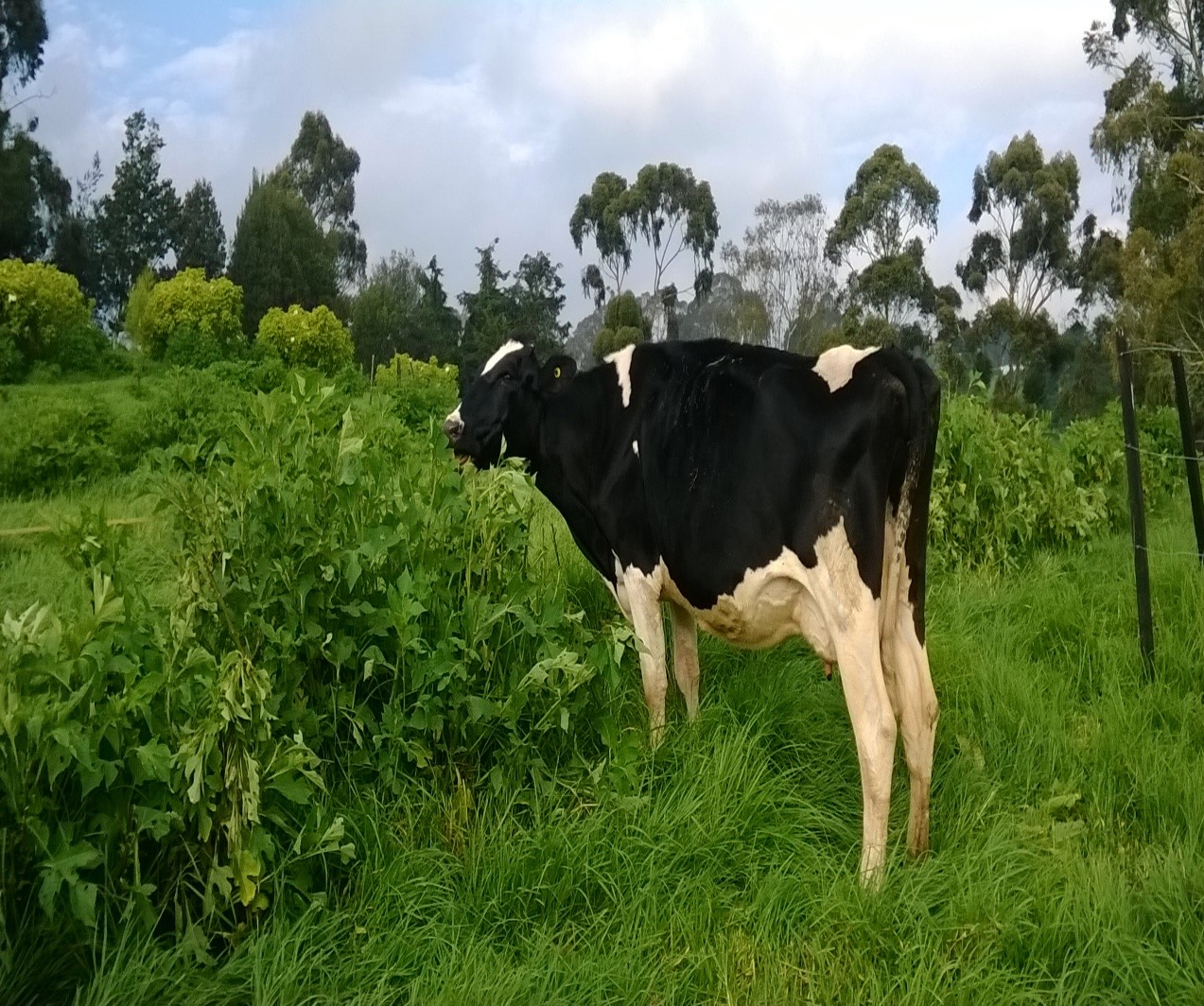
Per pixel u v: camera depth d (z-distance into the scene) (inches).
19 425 421.4
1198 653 217.5
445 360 2011.6
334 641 154.8
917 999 116.3
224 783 123.4
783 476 152.3
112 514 324.5
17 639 119.3
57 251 1820.9
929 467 151.7
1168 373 868.0
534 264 1855.3
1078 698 206.5
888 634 153.9
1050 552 302.5
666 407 174.7
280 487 153.2
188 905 123.0
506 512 172.4
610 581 203.3
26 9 1678.2
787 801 157.6
